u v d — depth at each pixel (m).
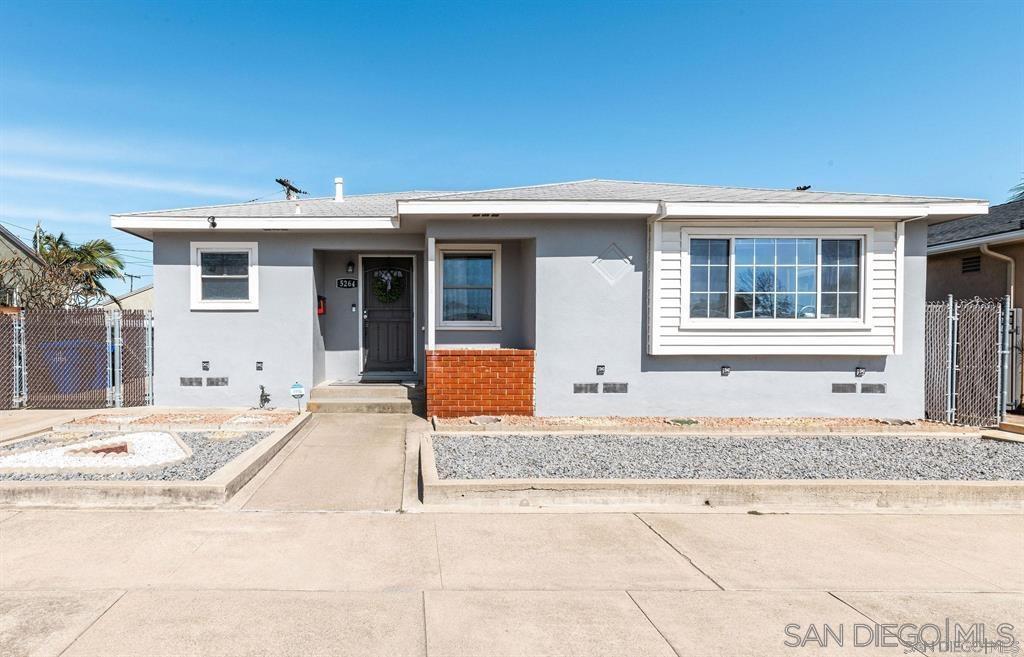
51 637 3.06
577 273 8.90
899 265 8.80
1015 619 3.41
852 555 4.30
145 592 3.57
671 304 8.76
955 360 9.02
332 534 4.55
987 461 6.45
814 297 8.88
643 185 11.04
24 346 9.52
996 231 10.55
